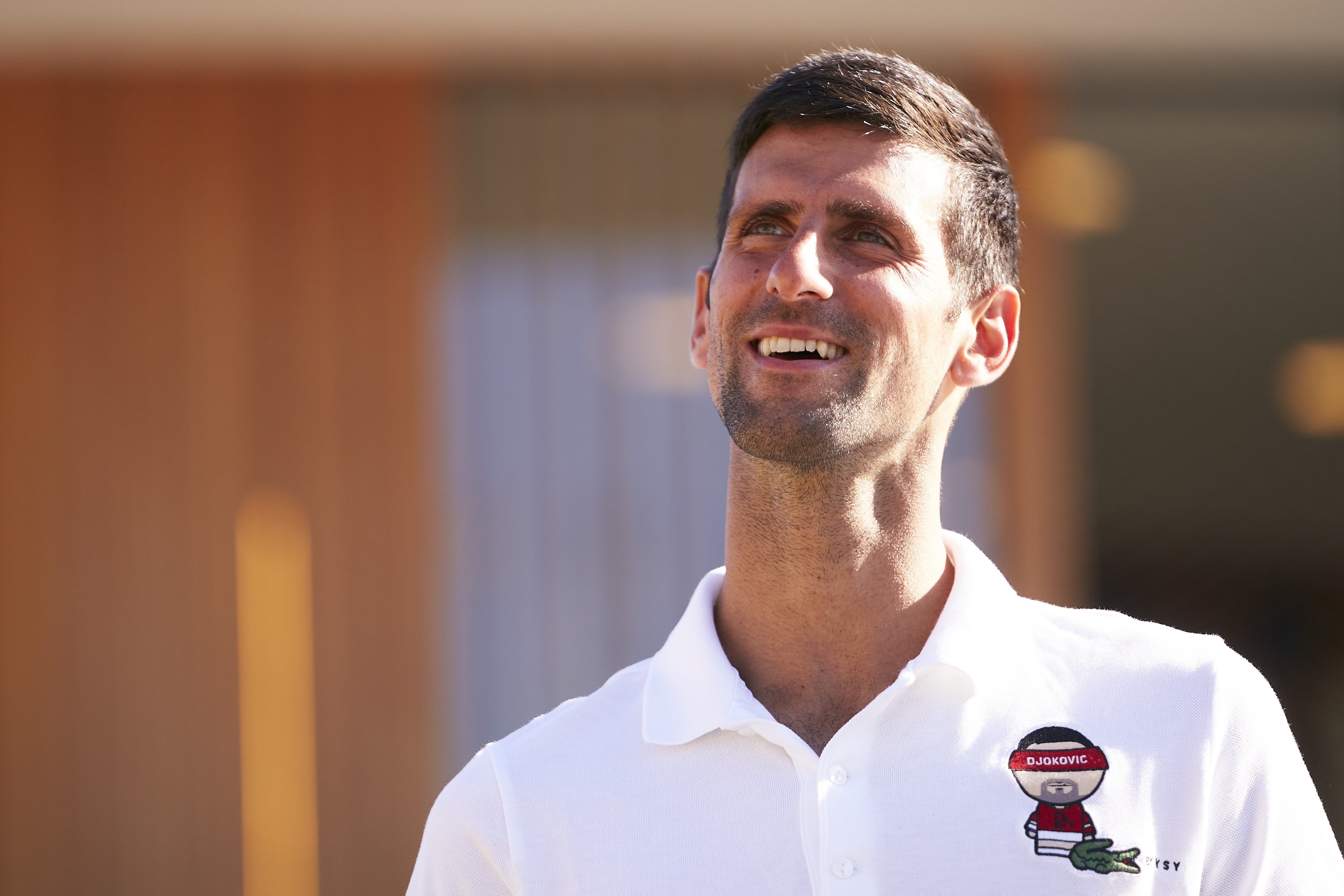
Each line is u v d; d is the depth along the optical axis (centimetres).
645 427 1222
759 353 413
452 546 1200
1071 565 1222
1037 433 1227
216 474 1179
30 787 1149
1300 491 2138
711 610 445
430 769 1169
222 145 1201
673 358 1228
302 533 1180
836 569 416
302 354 1194
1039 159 1241
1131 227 1812
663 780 402
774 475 410
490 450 1212
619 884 391
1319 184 1697
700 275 489
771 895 379
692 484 1221
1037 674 412
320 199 1202
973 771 389
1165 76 1285
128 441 1178
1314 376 1997
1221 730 401
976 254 443
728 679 408
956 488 1222
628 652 1207
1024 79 1240
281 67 1208
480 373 1217
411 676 1174
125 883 1144
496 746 434
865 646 420
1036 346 1238
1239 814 398
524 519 1209
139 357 1186
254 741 1159
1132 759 393
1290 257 1866
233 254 1195
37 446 1177
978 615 414
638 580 1212
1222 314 1992
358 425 1191
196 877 1147
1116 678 410
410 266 1202
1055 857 379
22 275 1188
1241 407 2105
